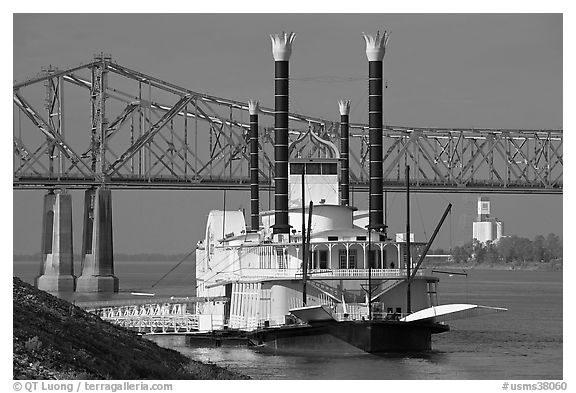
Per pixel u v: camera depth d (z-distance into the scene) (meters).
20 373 124.00
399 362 190.25
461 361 194.88
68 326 144.88
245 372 178.00
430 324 197.38
